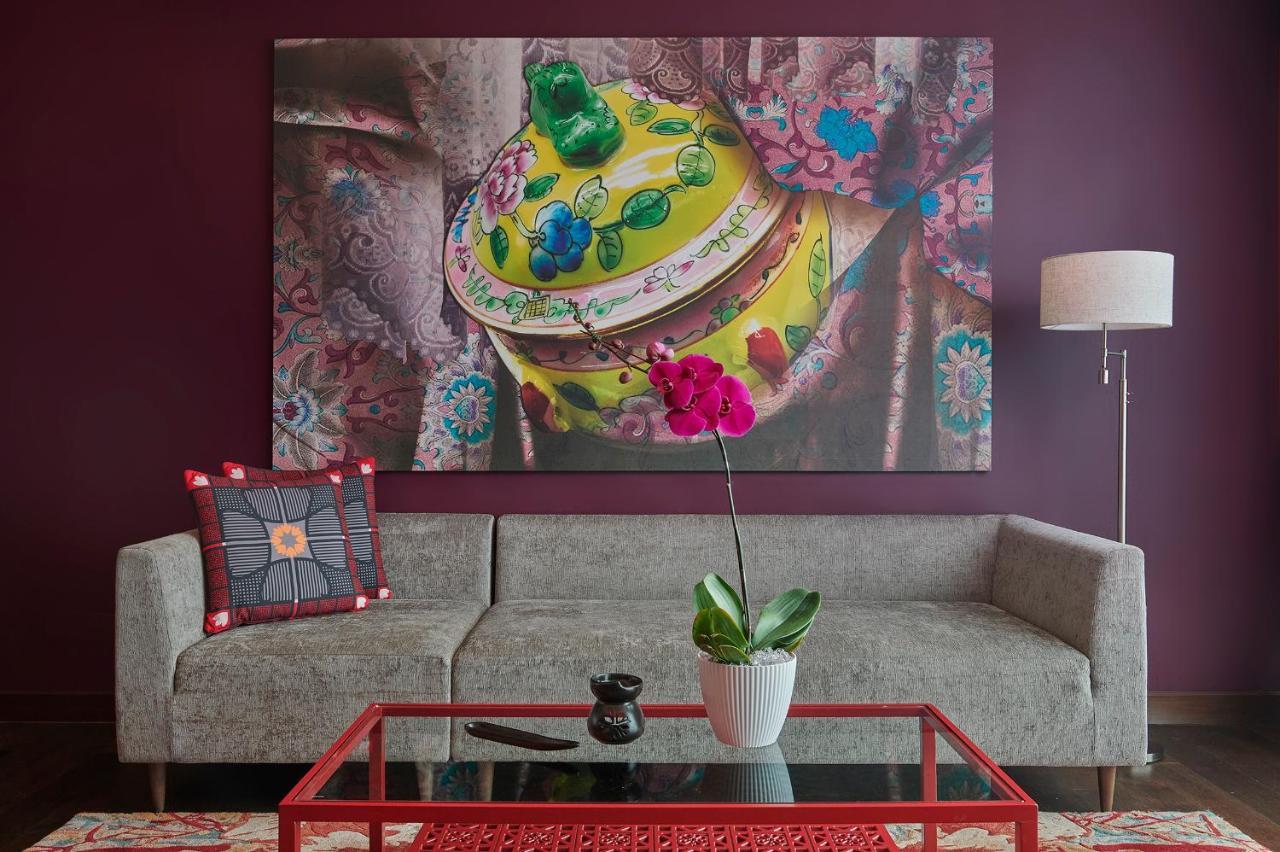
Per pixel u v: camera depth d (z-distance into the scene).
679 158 2.98
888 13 3.01
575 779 1.49
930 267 2.99
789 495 3.02
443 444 2.98
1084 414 3.01
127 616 2.15
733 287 2.97
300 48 2.98
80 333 2.99
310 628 2.34
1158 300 2.52
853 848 1.60
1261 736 2.83
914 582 2.79
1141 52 3.01
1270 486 3.02
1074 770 2.53
